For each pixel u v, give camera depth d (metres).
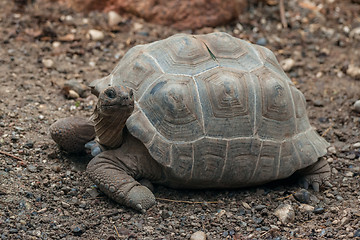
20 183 11.57
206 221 11.05
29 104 15.22
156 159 10.88
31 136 13.59
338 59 20.09
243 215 11.34
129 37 20.03
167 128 11.11
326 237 10.70
